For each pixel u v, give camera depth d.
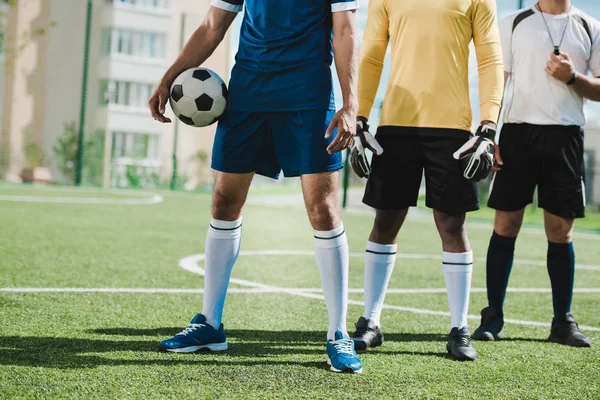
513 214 3.87
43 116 30.73
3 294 4.23
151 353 3.04
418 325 4.06
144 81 31.45
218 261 3.21
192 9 32.44
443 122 3.39
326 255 3.04
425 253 8.21
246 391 2.57
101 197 15.55
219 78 3.21
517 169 3.86
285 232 10.11
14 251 6.19
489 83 3.40
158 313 3.97
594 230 13.62
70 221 9.39
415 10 3.45
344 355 2.92
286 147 3.06
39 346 3.06
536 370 3.11
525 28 3.88
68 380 2.59
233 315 4.07
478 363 3.20
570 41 3.83
